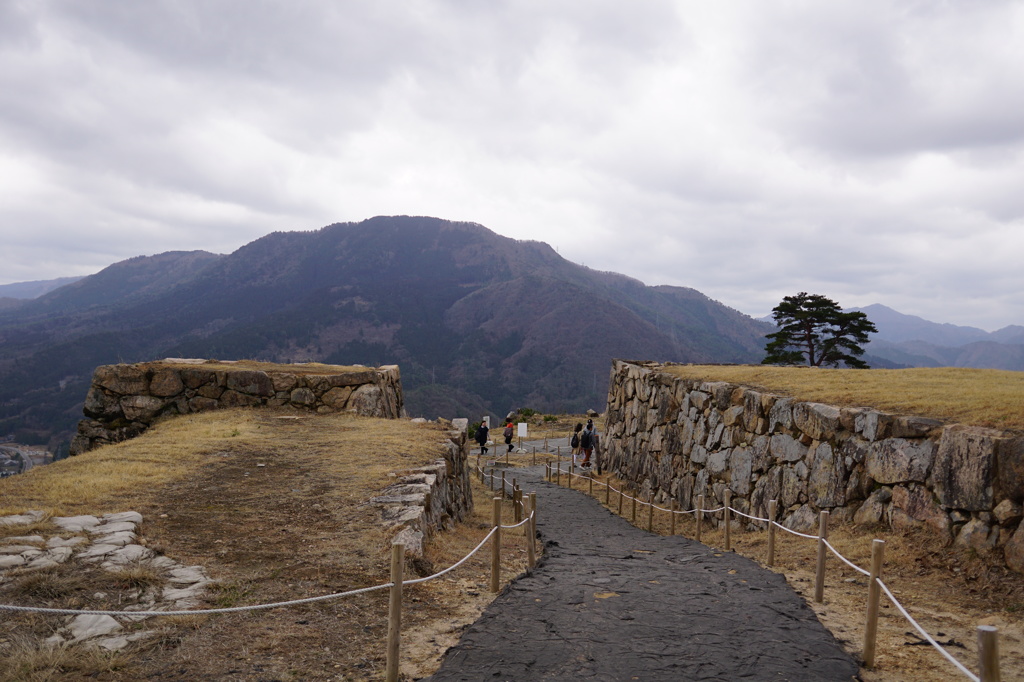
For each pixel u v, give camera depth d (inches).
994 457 358.3
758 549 495.8
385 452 605.6
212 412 848.3
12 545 316.8
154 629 245.0
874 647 237.9
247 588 289.1
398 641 215.2
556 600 304.3
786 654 238.2
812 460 531.2
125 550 323.3
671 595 318.0
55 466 531.8
